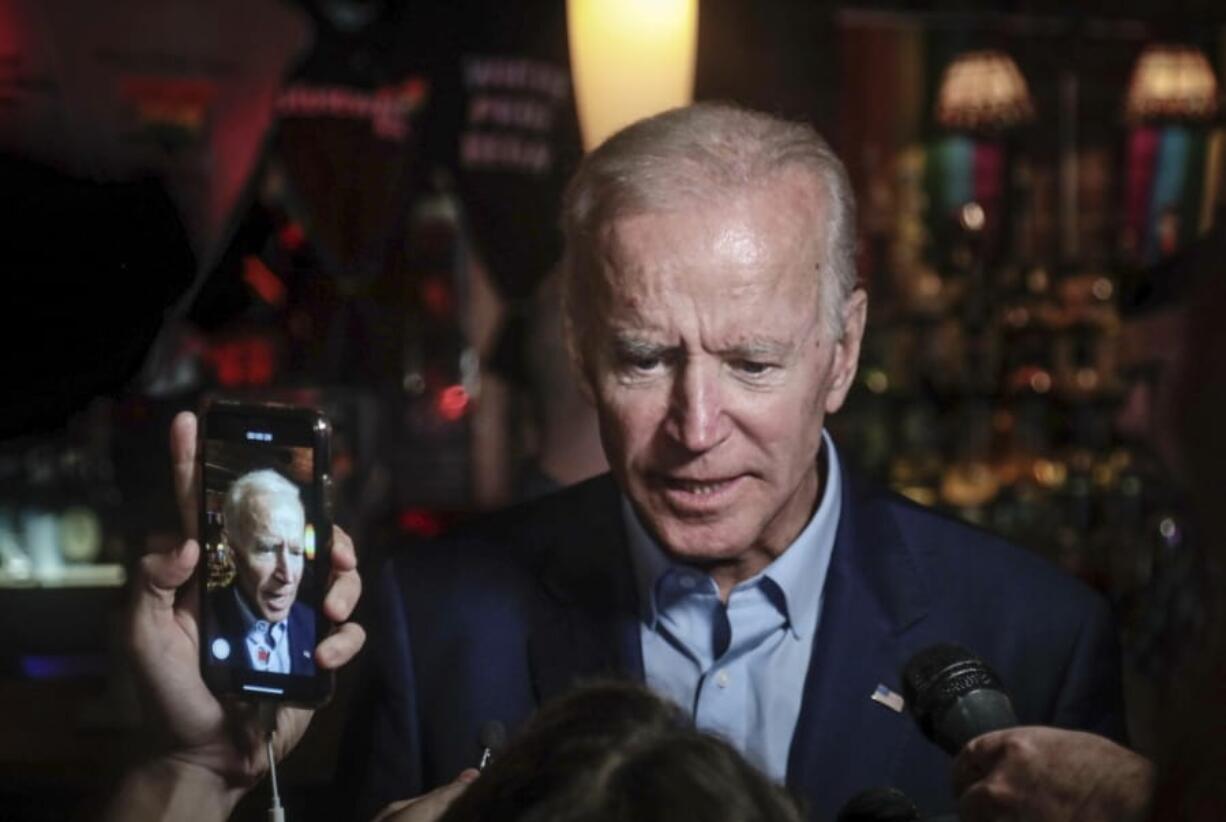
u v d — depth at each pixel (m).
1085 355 7.08
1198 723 1.74
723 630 2.80
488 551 2.99
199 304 6.17
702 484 2.58
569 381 4.25
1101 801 1.99
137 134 5.16
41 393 2.68
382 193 6.11
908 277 7.06
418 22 6.09
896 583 2.85
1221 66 6.80
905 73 6.61
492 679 2.90
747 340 2.51
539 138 6.09
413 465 7.53
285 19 5.59
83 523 6.27
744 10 6.27
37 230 2.64
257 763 2.53
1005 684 2.84
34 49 4.82
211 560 2.45
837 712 2.76
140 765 2.52
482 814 1.55
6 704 5.00
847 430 7.20
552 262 6.05
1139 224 6.93
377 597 3.02
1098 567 6.54
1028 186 6.94
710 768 1.53
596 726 1.58
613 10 3.45
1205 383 1.83
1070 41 6.80
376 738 2.94
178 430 2.47
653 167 2.52
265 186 6.24
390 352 7.25
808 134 2.63
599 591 2.88
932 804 2.77
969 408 7.12
